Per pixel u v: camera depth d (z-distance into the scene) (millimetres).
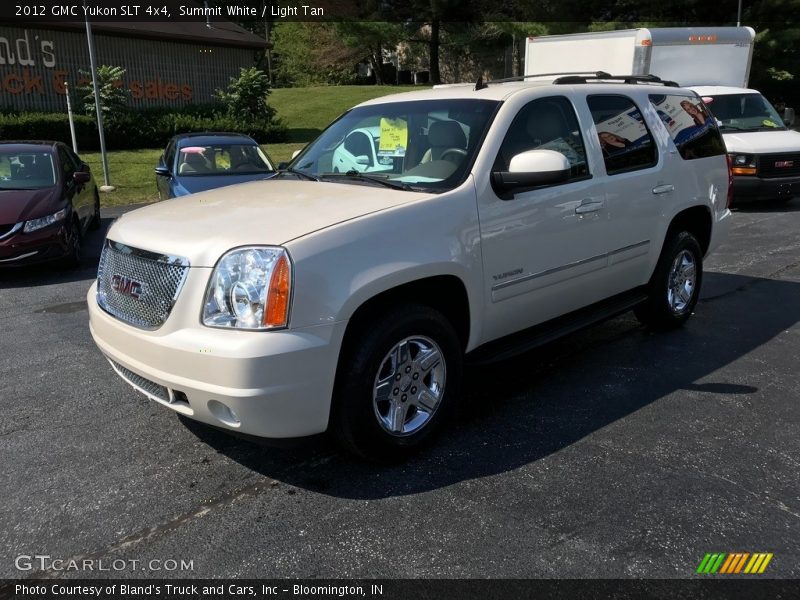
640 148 5043
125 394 4570
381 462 3582
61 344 5605
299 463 3635
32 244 7789
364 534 3010
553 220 4215
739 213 11852
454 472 3516
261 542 2969
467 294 3756
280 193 3949
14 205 7891
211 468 3596
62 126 20234
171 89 25000
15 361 5215
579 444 3803
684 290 5742
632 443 3812
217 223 3428
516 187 3867
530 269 4129
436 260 3506
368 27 37000
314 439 3359
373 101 4922
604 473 3490
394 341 3400
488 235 3822
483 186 3828
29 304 6879
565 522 3074
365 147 4445
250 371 2973
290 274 3045
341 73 46500
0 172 8641
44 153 9094
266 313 3025
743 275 7664
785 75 26578
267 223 3338
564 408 4285
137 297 3393
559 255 4316
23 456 3734
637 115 5105
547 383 4699
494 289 3922
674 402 4352
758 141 11586
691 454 3686
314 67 46094
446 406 3773
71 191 8828
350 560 2842
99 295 3793
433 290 3723
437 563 2814
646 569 2764
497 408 4305
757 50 25797
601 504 3213
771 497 3271
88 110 21234
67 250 8125
